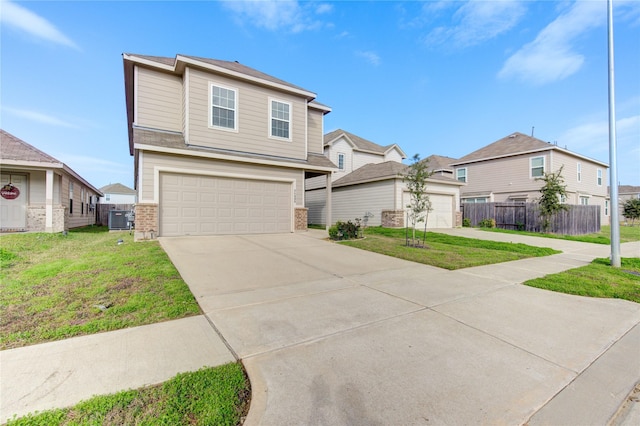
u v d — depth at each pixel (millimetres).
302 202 12344
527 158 21062
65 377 2314
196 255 7086
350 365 2625
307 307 4098
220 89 10734
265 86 11656
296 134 12516
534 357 2852
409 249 9078
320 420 1927
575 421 2002
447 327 3512
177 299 4117
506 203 18562
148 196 9195
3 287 4402
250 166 11070
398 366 2623
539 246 11414
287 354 2801
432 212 17375
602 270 6883
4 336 2965
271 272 5934
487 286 5363
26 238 9227
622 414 2102
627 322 3797
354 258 7602
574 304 4457
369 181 17094
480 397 2215
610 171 7512
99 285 4559
